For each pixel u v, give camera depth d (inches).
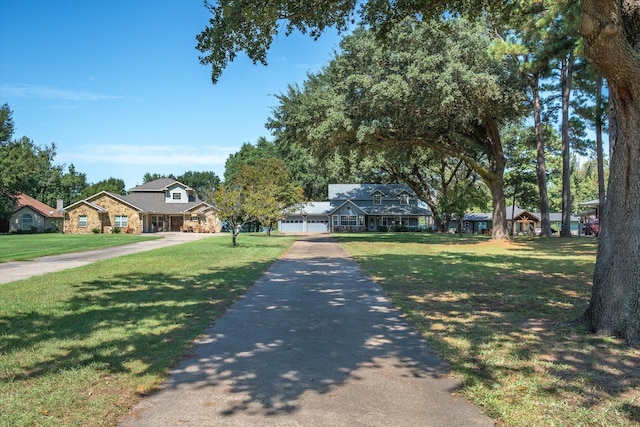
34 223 2230.6
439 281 469.7
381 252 874.1
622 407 155.0
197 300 357.7
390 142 1206.9
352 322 286.8
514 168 2303.2
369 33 992.9
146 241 1309.1
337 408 157.4
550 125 1769.2
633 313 236.8
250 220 1149.7
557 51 835.4
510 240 1239.5
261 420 147.8
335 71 1122.0
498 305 340.8
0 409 152.2
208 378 186.1
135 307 327.9
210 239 1423.5
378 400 164.6
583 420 146.7
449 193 1622.8
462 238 1488.7
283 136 1268.5
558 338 242.2
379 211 2472.9
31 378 181.5
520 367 197.0
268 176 1380.4
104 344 230.7
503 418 149.1
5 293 388.5
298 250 936.3
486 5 411.5
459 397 167.9
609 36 215.0
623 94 234.8
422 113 1029.2
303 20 374.6
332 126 1061.8
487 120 1162.6
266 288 425.1
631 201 238.2
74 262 681.0
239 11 310.0
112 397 164.4
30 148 2342.5
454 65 920.3
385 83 968.3
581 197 3636.8
